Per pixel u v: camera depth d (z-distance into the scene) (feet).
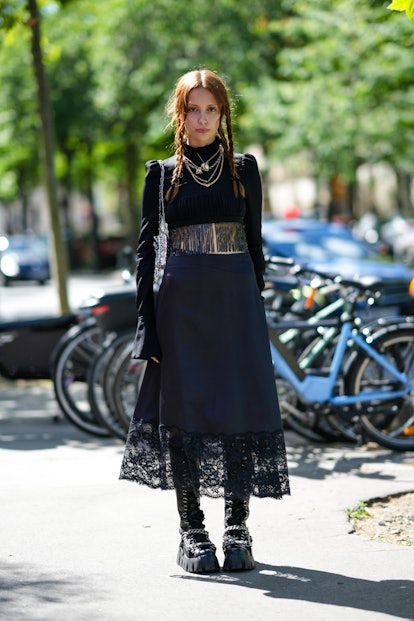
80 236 229.86
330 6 95.55
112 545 24.98
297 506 28.19
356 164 122.11
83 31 163.12
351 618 20.15
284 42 122.93
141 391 23.22
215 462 22.34
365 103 106.73
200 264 22.53
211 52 126.21
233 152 22.71
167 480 22.70
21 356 44.91
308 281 37.55
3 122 168.14
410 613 20.43
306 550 24.45
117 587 22.03
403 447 36.09
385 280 66.23
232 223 22.71
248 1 124.98
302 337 37.17
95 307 38.68
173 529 26.30
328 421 36.78
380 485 30.66
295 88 112.16
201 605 20.92
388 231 175.94
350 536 25.55
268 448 22.54
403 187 215.92
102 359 38.70
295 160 125.49
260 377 22.65
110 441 39.91
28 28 58.65
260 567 23.25
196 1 126.93
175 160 22.81
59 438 40.75
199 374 22.41
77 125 166.61
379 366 36.52
